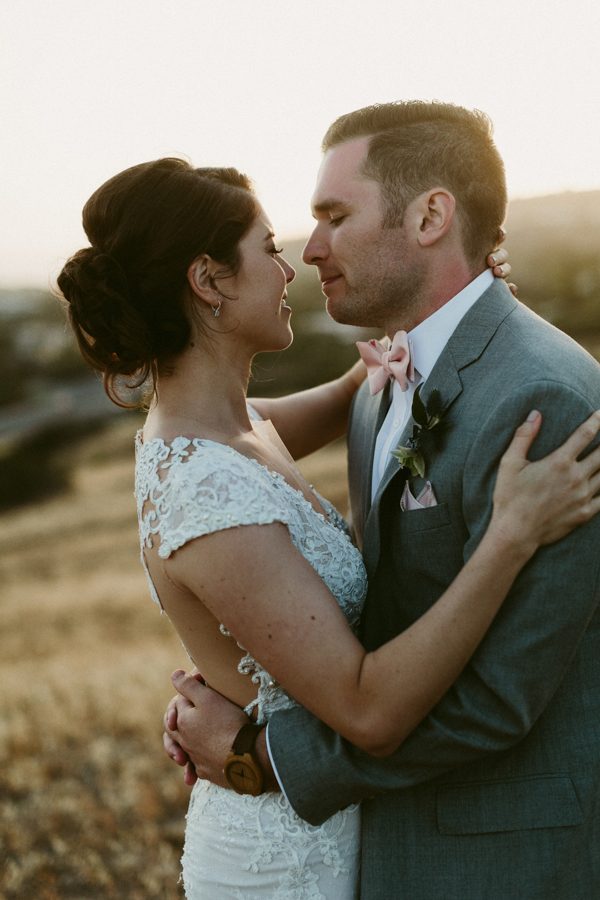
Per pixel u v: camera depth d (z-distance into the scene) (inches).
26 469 1524.4
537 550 67.4
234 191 76.9
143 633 450.0
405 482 78.1
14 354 3070.9
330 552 77.5
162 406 77.5
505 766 73.5
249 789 74.2
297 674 67.6
